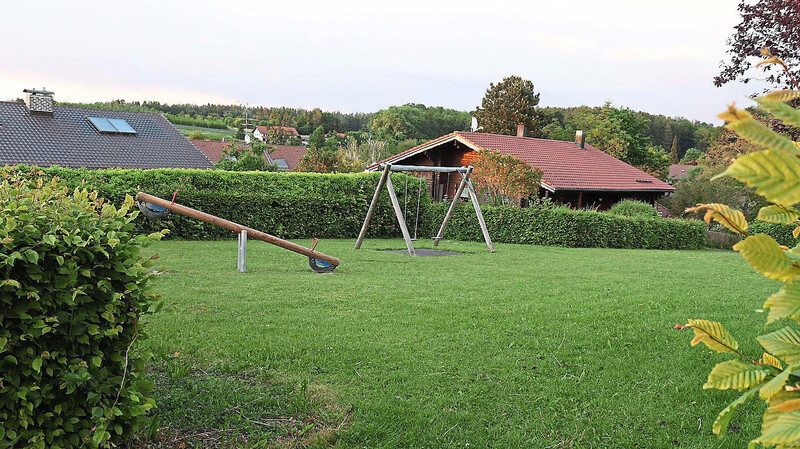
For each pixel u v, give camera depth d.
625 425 3.54
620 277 9.43
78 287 2.59
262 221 15.18
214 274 8.42
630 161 42.47
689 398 3.94
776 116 0.96
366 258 11.34
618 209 20.19
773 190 0.83
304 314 5.99
